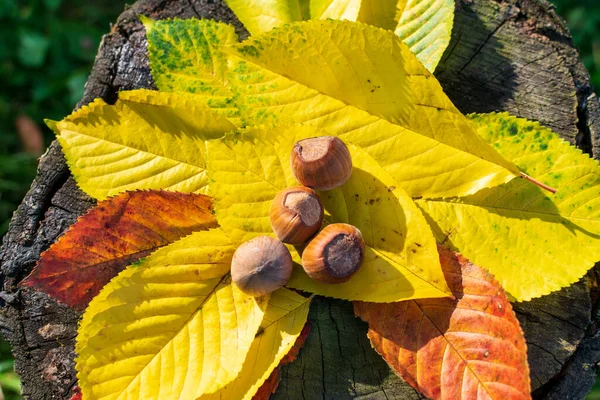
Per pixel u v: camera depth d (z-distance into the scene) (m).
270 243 0.37
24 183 0.66
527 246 0.39
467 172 0.38
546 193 0.39
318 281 0.37
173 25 0.40
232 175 0.38
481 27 0.42
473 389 0.37
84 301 0.39
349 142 0.39
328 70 0.38
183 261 0.38
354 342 0.40
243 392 0.38
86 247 0.39
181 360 0.37
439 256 0.38
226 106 0.40
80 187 0.39
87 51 0.73
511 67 0.42
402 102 0.38
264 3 0.41
